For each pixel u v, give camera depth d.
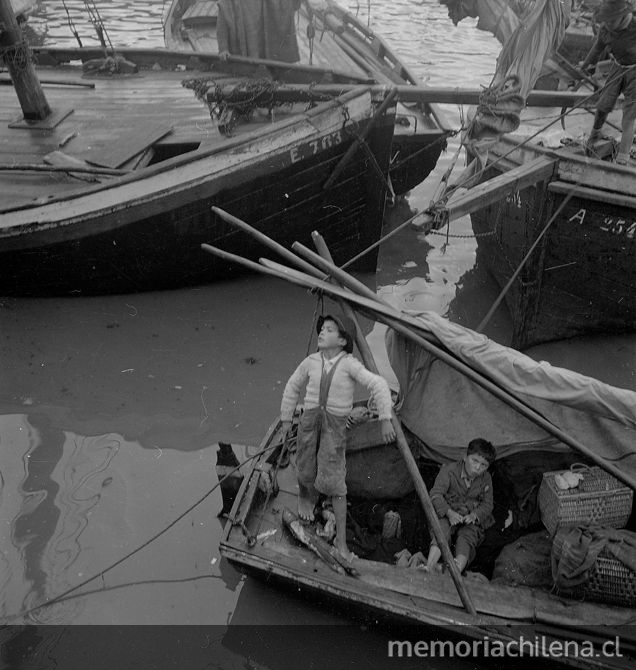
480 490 4.95
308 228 8.52
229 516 4.75
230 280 8.86
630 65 6.87
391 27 19.41
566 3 6.65
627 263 6.90
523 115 10.30
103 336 7.85
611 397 4.53
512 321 8.03
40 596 4.91
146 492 5.80
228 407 6.79
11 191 8.27
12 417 6.66
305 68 9.70
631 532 4.45
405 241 9.95
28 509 5.62
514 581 4.62
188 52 11.39
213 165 7.61
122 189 7.61
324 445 4.42
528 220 7.09
